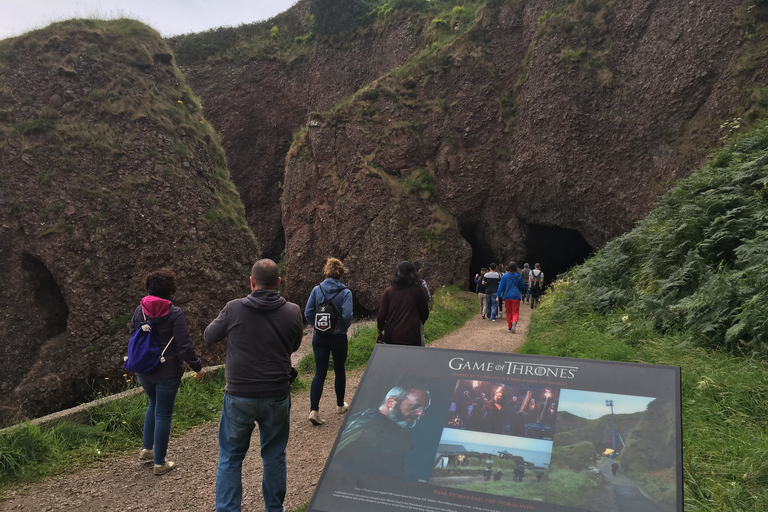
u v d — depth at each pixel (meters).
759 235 6.51
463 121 24.84
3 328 9.89
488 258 26.28
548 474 1.83
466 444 2.00
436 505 1.84
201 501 3.71
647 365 2.05
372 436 2.12
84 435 4.77
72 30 12.80
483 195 24.22
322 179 26.28
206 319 11.62
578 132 20.91
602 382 2.06
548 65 21.89
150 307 3.98
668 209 10.10
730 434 3.51
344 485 1.98
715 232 7.52
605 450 1.84
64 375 9.75
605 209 20.08
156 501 3.71
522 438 1.96
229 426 2.97
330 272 5.31
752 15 16.89
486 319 14.23
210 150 14.03
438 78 25.66
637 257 9.93
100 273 10.56
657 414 1.89
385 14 31.36
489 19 25.52
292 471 4.15
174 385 4.12
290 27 36.62
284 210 27.62
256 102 35.03
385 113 26.08
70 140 11.45
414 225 24.42
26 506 3.64
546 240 24.89
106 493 3.84
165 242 11.46
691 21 18.16
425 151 25.38
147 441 4.37
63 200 10.80
